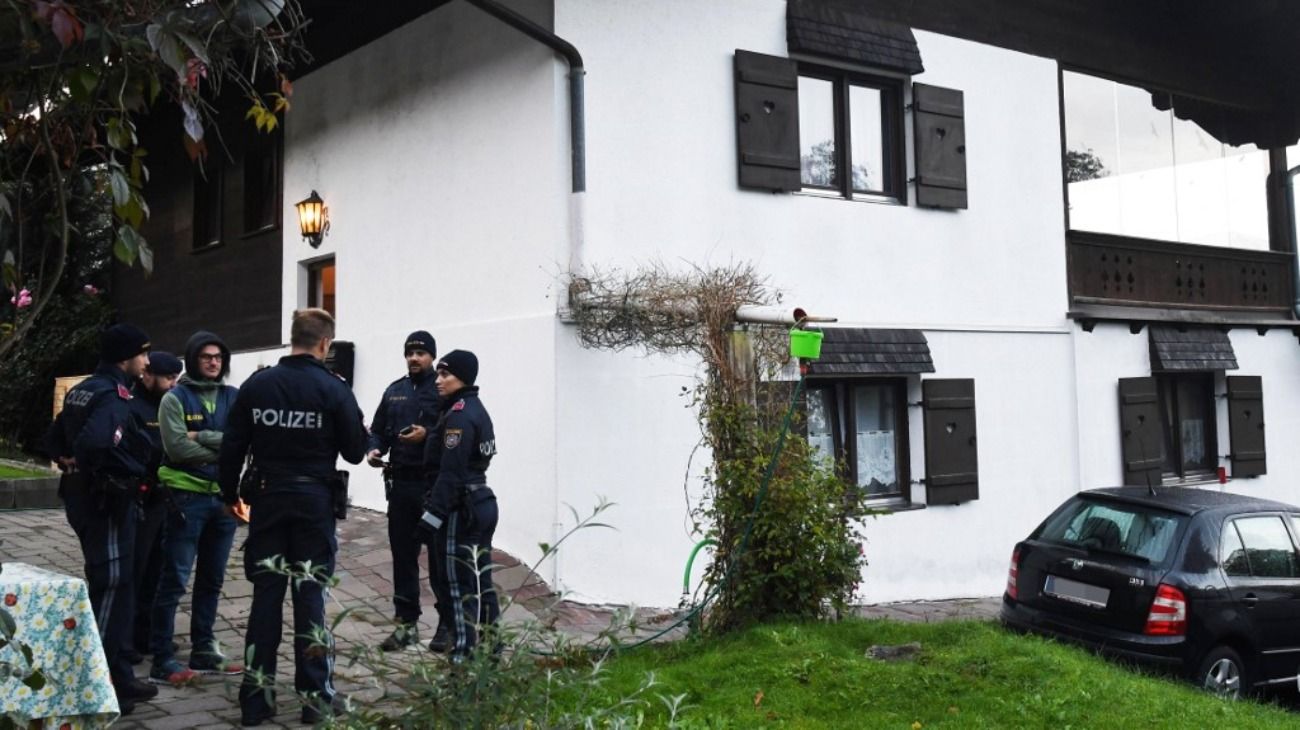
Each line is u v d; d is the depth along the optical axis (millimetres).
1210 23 14000
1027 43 12062
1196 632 6773
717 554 7172
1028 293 11758
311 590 5160
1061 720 5352
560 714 3254
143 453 5480
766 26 9992
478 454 6254
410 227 10445
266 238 12820
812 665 6027
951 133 11086
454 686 3076
